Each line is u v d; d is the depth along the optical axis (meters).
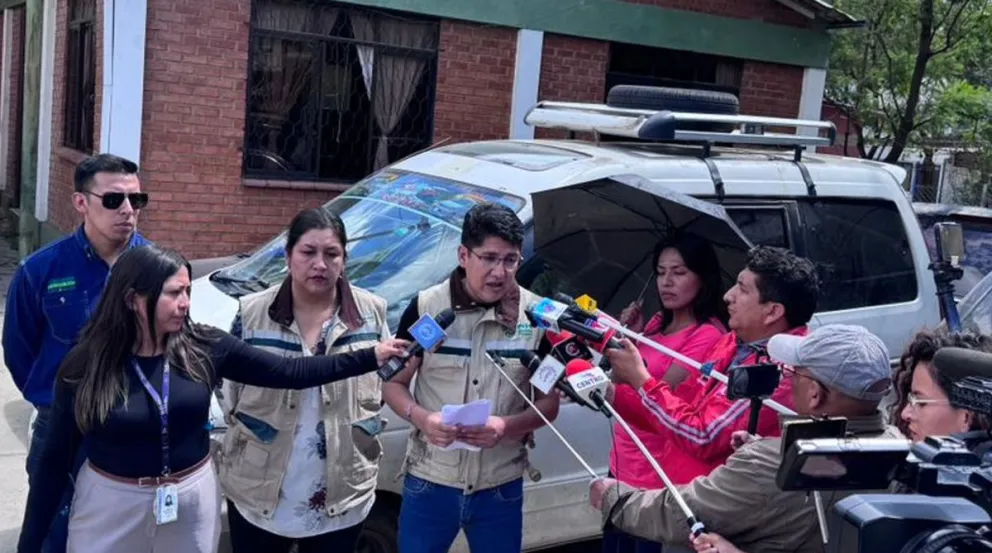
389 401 3.27
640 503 2.66
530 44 9.74
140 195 3.82
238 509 3.34
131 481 2.96
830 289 5.11
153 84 8.23
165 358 2.99
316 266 3.26
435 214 4.62
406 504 3.39
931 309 5.45
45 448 3.00
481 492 3.31
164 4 8.15
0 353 7.61
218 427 3.70
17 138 13.77
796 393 2.49
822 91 11.55
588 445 4.43
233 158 8.64
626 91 5.48
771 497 2.37
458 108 9.63
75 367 2.94
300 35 8.82
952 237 4.31
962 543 1.61
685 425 2.96
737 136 4.90
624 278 3.99
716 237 3.51
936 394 2.50
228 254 8.77
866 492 2.26
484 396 3.28
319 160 9.13
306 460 3.32
